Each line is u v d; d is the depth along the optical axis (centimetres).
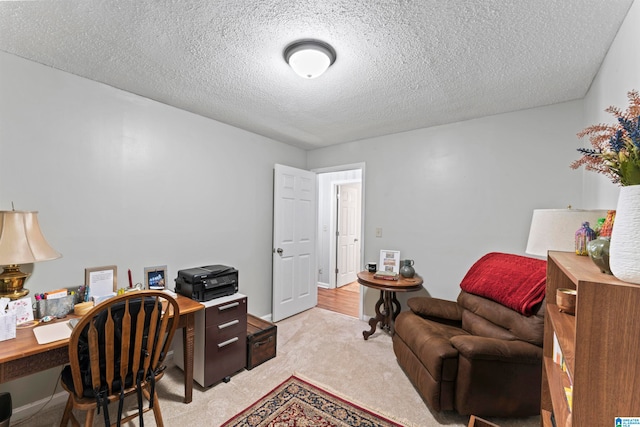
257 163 323
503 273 209
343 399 192
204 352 202
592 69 176
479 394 162
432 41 151
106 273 206
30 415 174
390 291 280
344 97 223
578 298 72
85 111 196
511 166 250
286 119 275
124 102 216
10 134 168
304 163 396
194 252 262
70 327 152
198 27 142
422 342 188
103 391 132
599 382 70
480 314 208
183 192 253
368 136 333
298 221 364
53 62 176
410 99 226
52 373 184
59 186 186
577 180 222
